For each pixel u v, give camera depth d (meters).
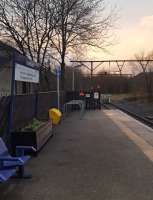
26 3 25.09
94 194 7.46
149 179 8.55
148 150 12.22
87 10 28.08
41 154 11.43
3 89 19.84
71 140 14.38
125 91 115.00
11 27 25.14
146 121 25.28
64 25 27.42
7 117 10.12
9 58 12.55
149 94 79.69
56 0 26.05
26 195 7.43
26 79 11.85
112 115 28.03
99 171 9.30
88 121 22.70
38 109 15.38
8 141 10.21
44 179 8.55
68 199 7.17
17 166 7.85
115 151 12.02
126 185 8.08
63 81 30.98
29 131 10.91
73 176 8.83
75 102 33.50
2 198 7.25
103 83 112.12
